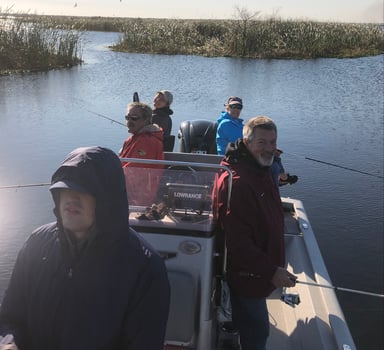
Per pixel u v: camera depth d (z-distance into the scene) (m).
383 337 4.52
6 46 21.17
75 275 1.49
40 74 20.09
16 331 1.59
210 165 2.56
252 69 23.53
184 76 20.73
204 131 5.85
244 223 2.44
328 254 5.74
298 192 7.51
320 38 30.78
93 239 1.47
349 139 10.82
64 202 1.46
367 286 5.19
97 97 15.22
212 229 2.51
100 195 1.43
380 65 25.73
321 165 8.84
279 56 29.27
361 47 32.38
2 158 8.72
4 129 10.88
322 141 10.63
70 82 18.22
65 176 1.44
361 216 6.68
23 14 23.14
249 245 2.43
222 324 2.92
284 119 12.87
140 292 1.51
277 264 2.58
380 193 7.49
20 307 1.62
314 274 3.69
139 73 21.31
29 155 8.94
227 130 5.41
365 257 5.68
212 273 2.53
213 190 2.68
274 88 18.02
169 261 2.51
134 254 1.51
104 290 1.48
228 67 24.22
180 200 2.64
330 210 6.88
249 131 2.46
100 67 22.97
